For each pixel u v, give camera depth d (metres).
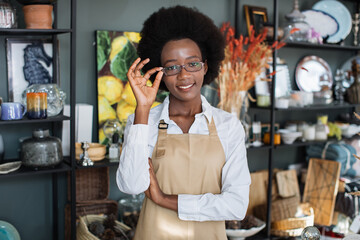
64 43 2.74
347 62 3.91
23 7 2.32
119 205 2.95
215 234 1.55
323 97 3.66
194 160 1.50
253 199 3.41
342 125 3.79
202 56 1.58
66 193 2.88
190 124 1.56
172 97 1.57
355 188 1.73
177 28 1.48
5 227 2.31
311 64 3.84
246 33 3.45
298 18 3.29
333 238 3.43
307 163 3.91
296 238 3.17
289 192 3.50
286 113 3.80
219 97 3.06
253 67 2.96
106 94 2.85
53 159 2.36
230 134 1.55
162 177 1.51
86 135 2.71
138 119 1.36
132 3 2.95
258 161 3.70
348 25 3.77
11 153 2.67
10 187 2.71
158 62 1.57
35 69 2.63
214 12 3.31
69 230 2.71
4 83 2.59
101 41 2.81
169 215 1.51
